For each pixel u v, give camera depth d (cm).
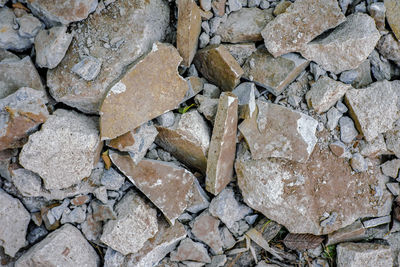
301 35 93
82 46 90
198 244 95
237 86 95
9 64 89
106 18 91
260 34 94
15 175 90
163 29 94
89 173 92
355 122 95
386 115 95
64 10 88
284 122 93
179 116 93
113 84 89
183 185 94
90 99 90
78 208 93
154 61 90
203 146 93
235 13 95
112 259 92
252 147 93
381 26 94
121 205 93
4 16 89
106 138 89
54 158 89
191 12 90
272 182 94
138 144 91
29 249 92
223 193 95
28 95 88
